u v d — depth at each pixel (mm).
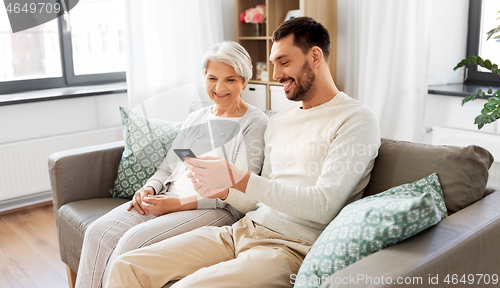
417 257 932
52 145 2971
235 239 1374
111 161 1972
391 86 2891
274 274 1174
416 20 2664
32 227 2668
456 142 2506
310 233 1292
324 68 1433
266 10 3441
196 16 3500
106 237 1531
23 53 3146
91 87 3371
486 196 1280
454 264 958
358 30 3092
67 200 1877
